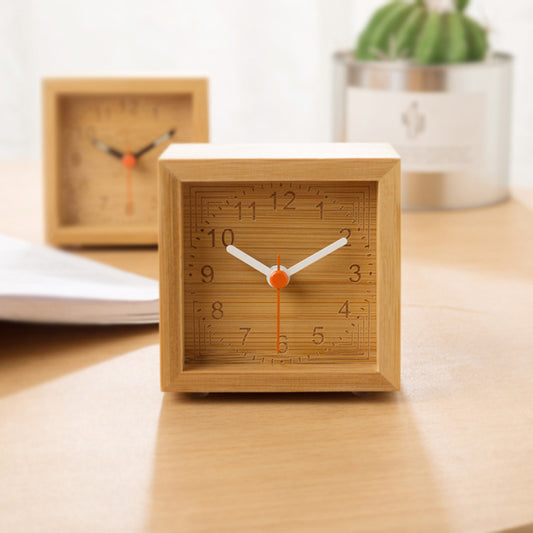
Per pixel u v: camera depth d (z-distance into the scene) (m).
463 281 0.70
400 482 0.52
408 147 0.81
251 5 1.33
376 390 0.57
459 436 0.55
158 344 0.62
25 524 0.50
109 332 0.64
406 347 0.62
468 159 0.82
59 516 0.50
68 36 1.34
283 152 0.58
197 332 0.58
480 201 0.84
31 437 0.55
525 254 0.75
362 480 0.52
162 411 0.56
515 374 0.59
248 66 1.35
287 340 0.58
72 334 0.63
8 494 0.51
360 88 0.81
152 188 0.77
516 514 0.50
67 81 0.75
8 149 1.39
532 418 0.56
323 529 0.49
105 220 0.77
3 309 0.59
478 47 0.82
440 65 0.80
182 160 0.57
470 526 0.50
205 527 0.50
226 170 0.57
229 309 0.58
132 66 1.35
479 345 0.62
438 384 0.59
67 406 0.57
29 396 0.58
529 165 1.27
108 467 0.53
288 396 0.58
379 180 0.57
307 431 0.55
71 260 0.68
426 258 0.74
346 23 1.33
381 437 0.54
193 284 0.58
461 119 0.81
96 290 0.63
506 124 0.84
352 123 0.82
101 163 0.77
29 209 0.84
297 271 0.58
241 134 1.38
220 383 0.57
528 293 0.68
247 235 0.58
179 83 0.75
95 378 0.59
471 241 0.77
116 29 1.34
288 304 0.58
